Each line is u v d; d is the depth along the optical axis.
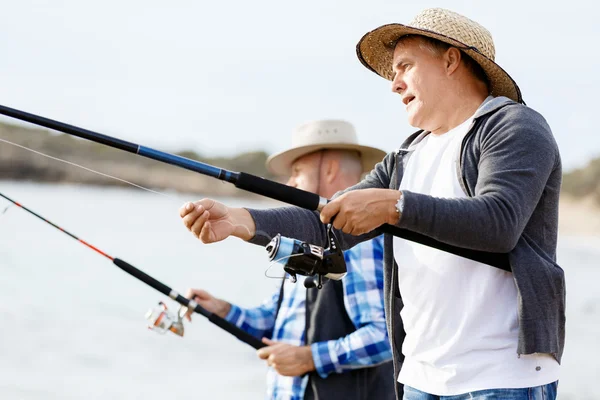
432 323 3.03
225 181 2.80
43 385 7.49
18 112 2.81
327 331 4.27
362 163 5.23
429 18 3.22
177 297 4.44
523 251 2.86
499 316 2.92
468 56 3.18
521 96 3.21
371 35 3.41
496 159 2.84
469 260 2.96
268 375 4.47
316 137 4.94
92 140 2.82
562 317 2.93
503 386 2.88
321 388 4.22
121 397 7.23
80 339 8.98
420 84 3.21
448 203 2.69
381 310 4.20
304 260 3.04
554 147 2.91
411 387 3.12
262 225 3.13
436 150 3.17
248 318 4.77
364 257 4.25
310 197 2.78
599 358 8.98
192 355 8.77
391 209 2.69
